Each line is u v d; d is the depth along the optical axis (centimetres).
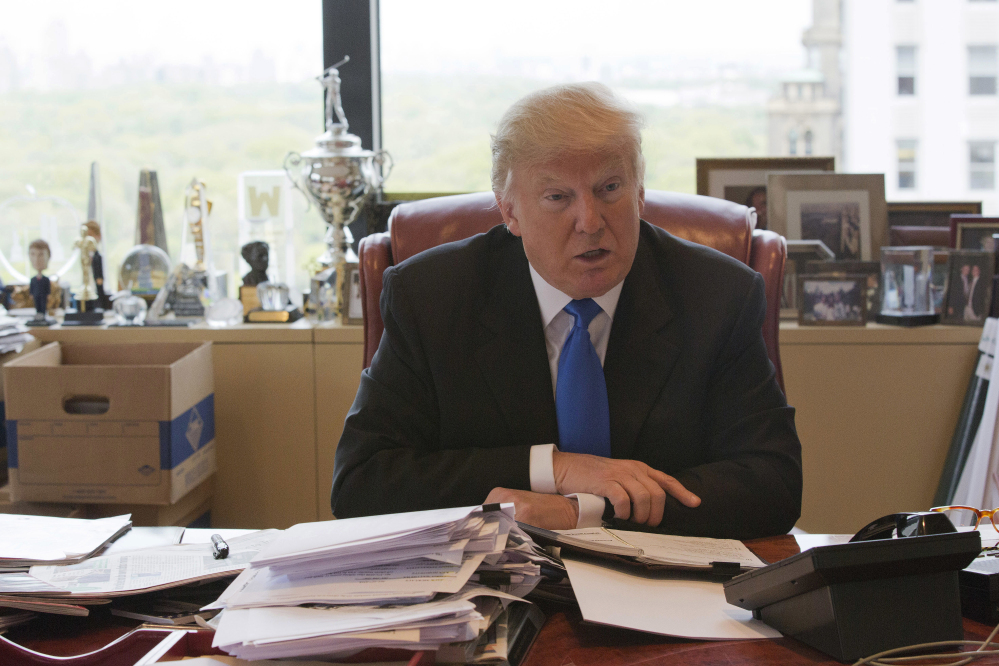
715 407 122
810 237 230
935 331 210
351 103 251
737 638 77
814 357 212
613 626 77
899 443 214
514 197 112
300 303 246
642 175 114
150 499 188
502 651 71
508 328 125
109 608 87
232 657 72
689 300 124
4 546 96
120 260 257
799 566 73
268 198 244
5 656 72
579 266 111
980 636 77
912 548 72
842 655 71
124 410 186
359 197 229
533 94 111
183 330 219
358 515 116
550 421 123
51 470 188
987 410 187
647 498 104
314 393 220
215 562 93
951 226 225
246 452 222
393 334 127
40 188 255
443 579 73
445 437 124
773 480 112
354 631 67
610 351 123
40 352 200
